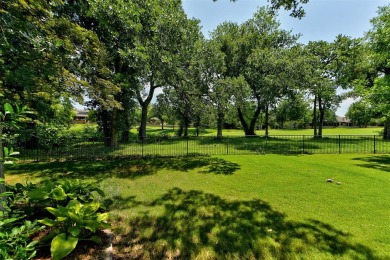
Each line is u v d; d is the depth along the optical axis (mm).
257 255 2574
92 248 2543
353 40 18828
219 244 2797
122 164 8109
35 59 4062
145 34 6098
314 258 2500
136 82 10609
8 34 3428
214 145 13711
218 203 4199
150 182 5703
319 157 9312
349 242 2814
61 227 2605
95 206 2898
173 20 7047
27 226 1856
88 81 5535
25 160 8578
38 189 3062
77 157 9133
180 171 6961
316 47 21266
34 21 3744
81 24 7219
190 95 9922
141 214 3701
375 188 4992
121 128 13492
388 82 8383
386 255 2533
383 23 9609
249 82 17406
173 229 3188
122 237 2959
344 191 4805
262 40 17953
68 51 4699
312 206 4004
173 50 7559
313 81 15711
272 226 3264
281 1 4453
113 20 5492
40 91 4629
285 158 9109
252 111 25984
